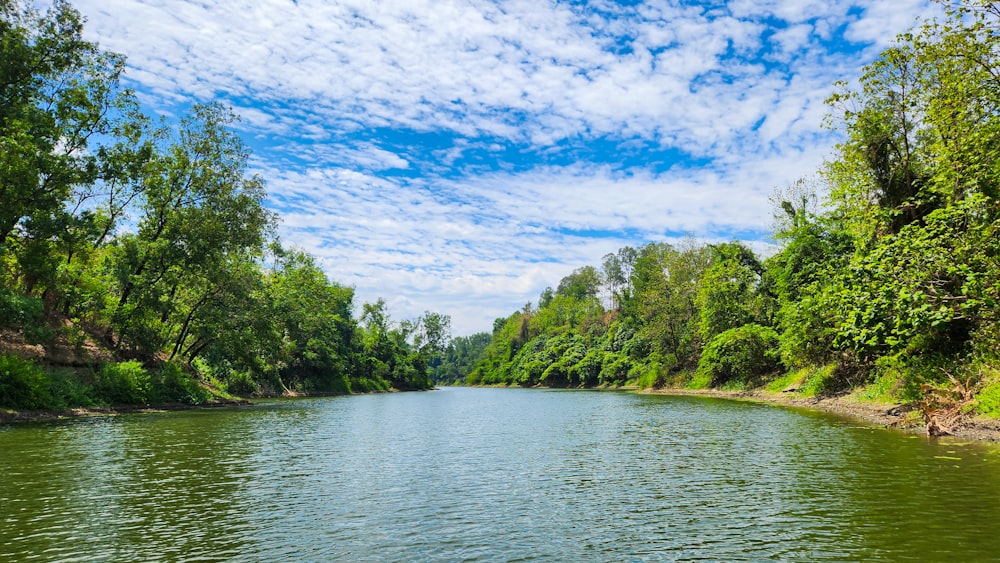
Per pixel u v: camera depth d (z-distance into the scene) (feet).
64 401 92.99
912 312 54.60
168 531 27.63
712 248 206.39
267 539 26.45
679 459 48.14
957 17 59.88
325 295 274.98
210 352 177.58
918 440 52.95
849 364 106.73
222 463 47.11
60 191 96.43
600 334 418.72
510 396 231.91
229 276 143.64
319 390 261.03
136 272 124.36
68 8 100.32
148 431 70.49
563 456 51.42
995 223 54.95
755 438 59.41
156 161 124.06
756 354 157.99
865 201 82.74
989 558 22.15
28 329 90.79
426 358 447.01
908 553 22.98
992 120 58.49
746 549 24.29
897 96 77.36
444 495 35.58
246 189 138.82
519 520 29.60
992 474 36.78
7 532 27.35
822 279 116.37
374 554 24.36
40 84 98.73
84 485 37.91
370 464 47.34
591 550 24.66
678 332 229.86
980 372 63.41
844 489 34.24
